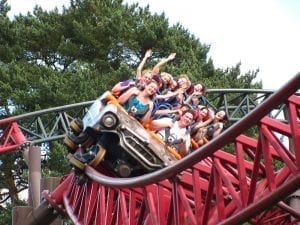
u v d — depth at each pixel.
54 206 19.73
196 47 48.44
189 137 16.11
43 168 40.66
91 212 15.73
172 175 11.88
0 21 46.78
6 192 45.12
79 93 41.12
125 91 15.98
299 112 10.25
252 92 27.69
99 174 14.96
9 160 42.12
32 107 41.69
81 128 16.25
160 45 46.38
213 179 11.47
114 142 15.65
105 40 46.53
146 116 15.64
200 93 17.73
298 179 9.42
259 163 10.59
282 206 13.98
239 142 11.14
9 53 46.38
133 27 47.06
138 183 12.70
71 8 48.59
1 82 42.41
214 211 12.43
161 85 16.31
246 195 10.84
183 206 12.04
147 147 15.23
